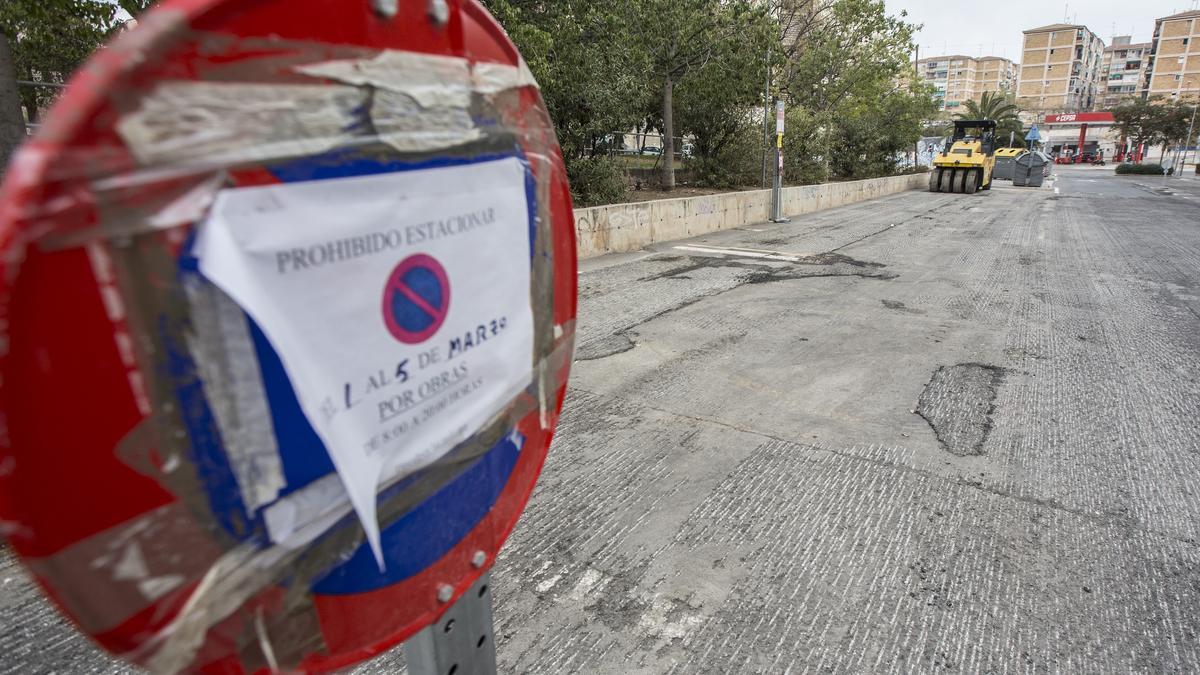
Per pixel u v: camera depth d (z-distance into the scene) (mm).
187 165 439
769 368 4520
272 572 569
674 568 2416
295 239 506
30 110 4828
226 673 566
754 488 2965
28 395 389
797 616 2182
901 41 19562
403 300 612
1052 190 26875
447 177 643
